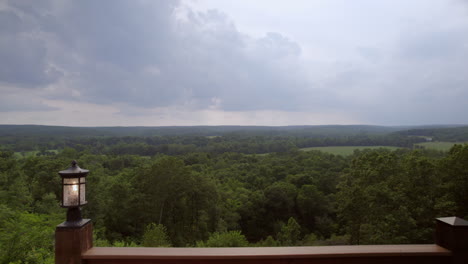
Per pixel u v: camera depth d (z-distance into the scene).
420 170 16.45
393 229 14.87
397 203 15.88
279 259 1.87
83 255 1.83
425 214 15.70
